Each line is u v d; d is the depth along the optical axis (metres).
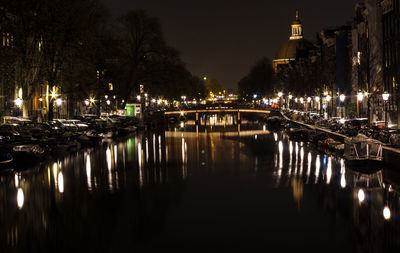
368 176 36.75
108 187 33.69
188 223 25.36
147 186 34.44
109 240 22.66
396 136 41.62
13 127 47.59
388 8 69.75
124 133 81.19
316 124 77.25
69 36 54.34
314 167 41.47
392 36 67.88
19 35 50.47
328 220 25.58
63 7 52.84
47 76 57.47
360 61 71.31
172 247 21.81
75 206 28.39
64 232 23.66
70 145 54.31
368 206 28.14
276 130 91.75
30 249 21.38
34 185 33.44
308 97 111.69
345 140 43.94
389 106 67.94
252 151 55.09
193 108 132.25
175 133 85.31
